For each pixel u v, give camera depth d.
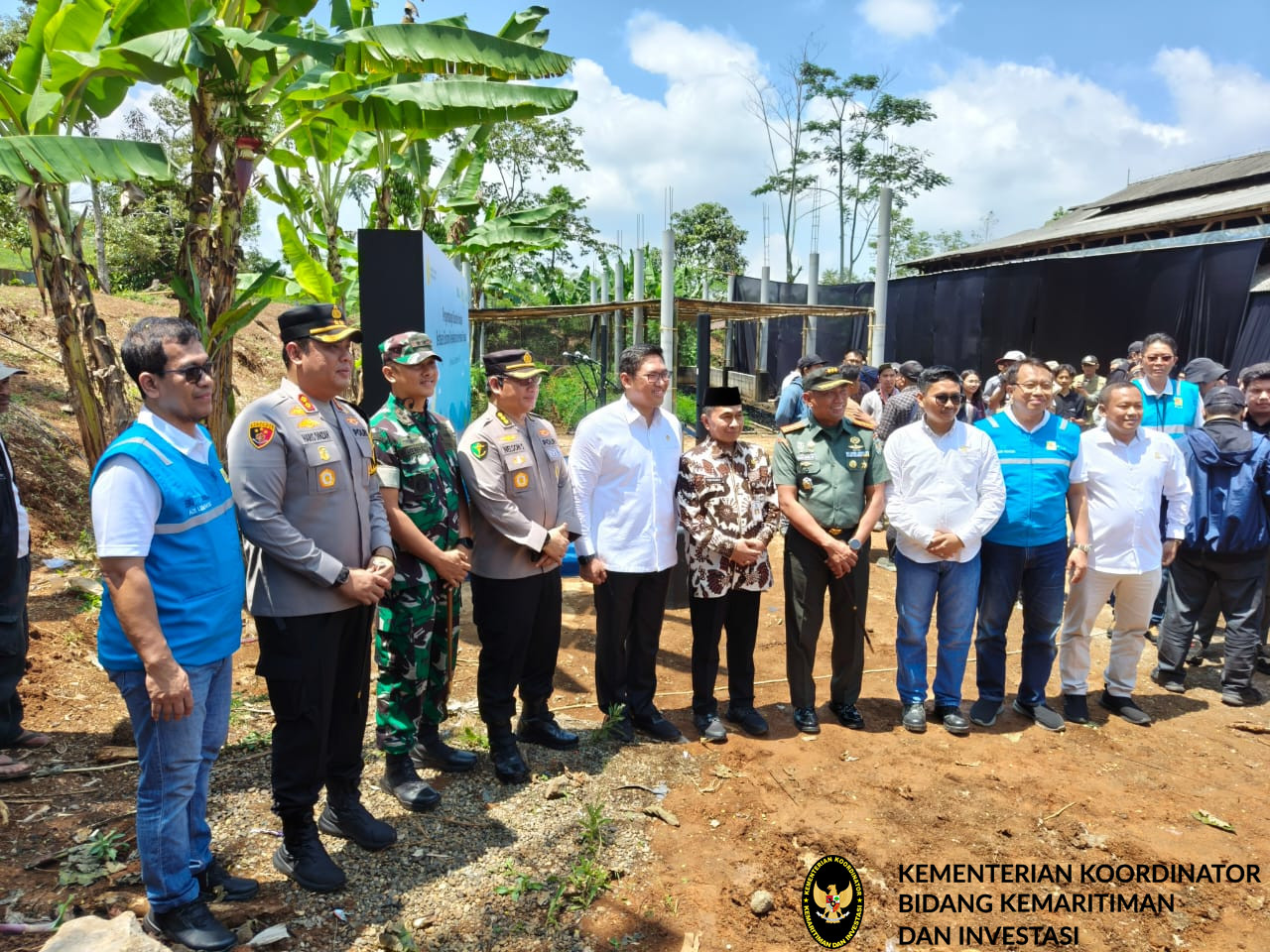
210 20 4.54
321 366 2.54
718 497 3.76
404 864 2.76
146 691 2.15
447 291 5.73
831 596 4.05
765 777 3.54
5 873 2.53
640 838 3.04
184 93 5.24
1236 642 4.45
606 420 3.72
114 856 2.62
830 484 3.87
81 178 4.12
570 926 2.53
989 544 4.12
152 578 2.14
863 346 18.17
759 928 2.59
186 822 2.26
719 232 32.28
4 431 6.86
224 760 3.39
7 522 3.21
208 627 2.23
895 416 6.87
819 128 35.94
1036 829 3.21
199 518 2.21
